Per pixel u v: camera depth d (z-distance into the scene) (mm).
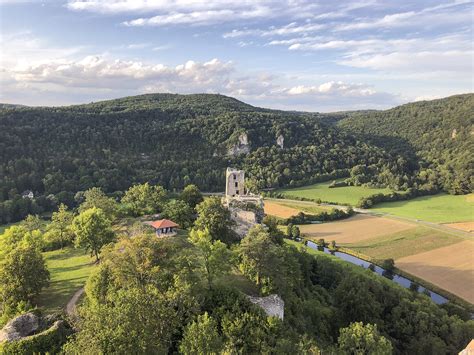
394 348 64500
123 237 53156
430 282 98562
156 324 34906
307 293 72000
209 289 47875
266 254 54156
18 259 48219
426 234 134500
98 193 92000
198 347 34656
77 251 73000
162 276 42719
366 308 69062
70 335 36344
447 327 67125
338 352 47500
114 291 41281
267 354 38719
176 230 76125
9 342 36938
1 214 134375
